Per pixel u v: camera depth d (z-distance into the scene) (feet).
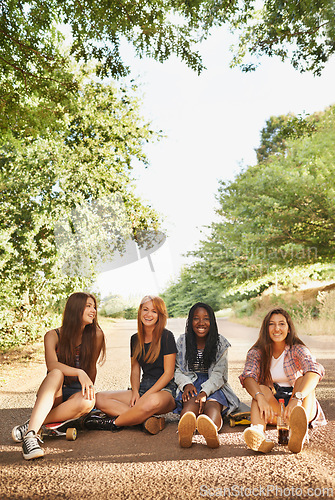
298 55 29.04
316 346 39.11
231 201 66.18
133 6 24.72
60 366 15.26
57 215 40.91
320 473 10.73
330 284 75.36
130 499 9.56
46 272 41.29
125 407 15.78
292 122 44.24
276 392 14.98
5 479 10.87
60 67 27.30
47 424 14.87
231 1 26.23
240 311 91.15
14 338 38.34
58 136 41.24
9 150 37.73
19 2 24.23
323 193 57.00
